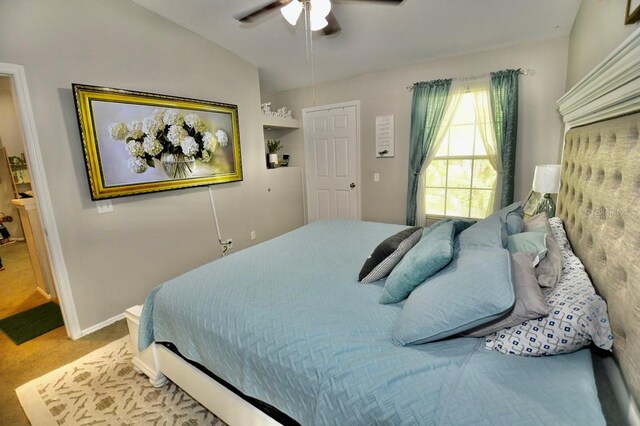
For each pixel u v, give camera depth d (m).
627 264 0.94
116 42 2.58
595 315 1.02
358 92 4.13
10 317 2.81
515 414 0.82
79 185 2.43
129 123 2.66
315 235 2.65
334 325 1.28
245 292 1.60
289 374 1.16
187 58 3.10
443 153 3.71
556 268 1.32
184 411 1.70
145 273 2.93
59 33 2.26
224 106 3.47
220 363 1.42
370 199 4.34
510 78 3.12
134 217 2.81
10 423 1.68
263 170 4.14
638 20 1.33
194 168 3.23
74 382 1.96
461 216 3.73
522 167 3.28
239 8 2.75
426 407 0.89
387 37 3.15
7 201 5.50
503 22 2.80
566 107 2.06
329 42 3.30
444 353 1.09
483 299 1.04
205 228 3.46
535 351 1.03
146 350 1.86
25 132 2.16
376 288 1.64
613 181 1.15
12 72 2.06
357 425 0.97
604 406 0.95
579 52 2.44
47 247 2.33
